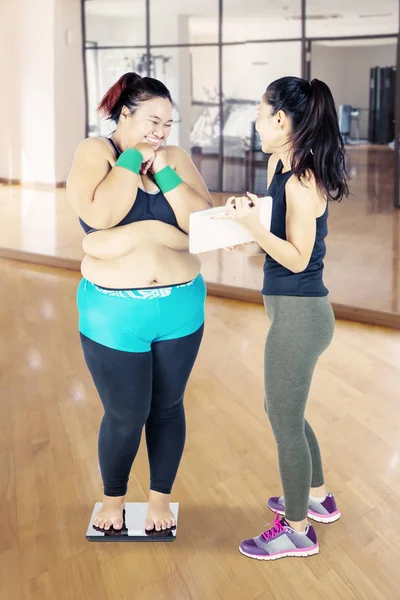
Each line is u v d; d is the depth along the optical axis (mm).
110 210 2074
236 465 2930
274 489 2760
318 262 2152
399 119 9141
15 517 2578
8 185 11812
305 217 2031
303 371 2168
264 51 10531
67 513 2605
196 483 2795
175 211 2182
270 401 2213
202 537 2457
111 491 2451
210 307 5148
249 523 2539
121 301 2186
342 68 24312
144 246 2176
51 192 11070
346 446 3070
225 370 3926
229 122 10992
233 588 2193
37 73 11305
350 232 7617
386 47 23719
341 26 9984
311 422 3285
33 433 3225
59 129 11453
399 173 9195
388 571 2275
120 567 2297
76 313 5059
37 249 6840
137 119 2111
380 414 3373
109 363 2240
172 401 2391
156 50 11273
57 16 11094
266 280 2188
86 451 3061
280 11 10273
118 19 11406
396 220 8352
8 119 11727
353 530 2492
